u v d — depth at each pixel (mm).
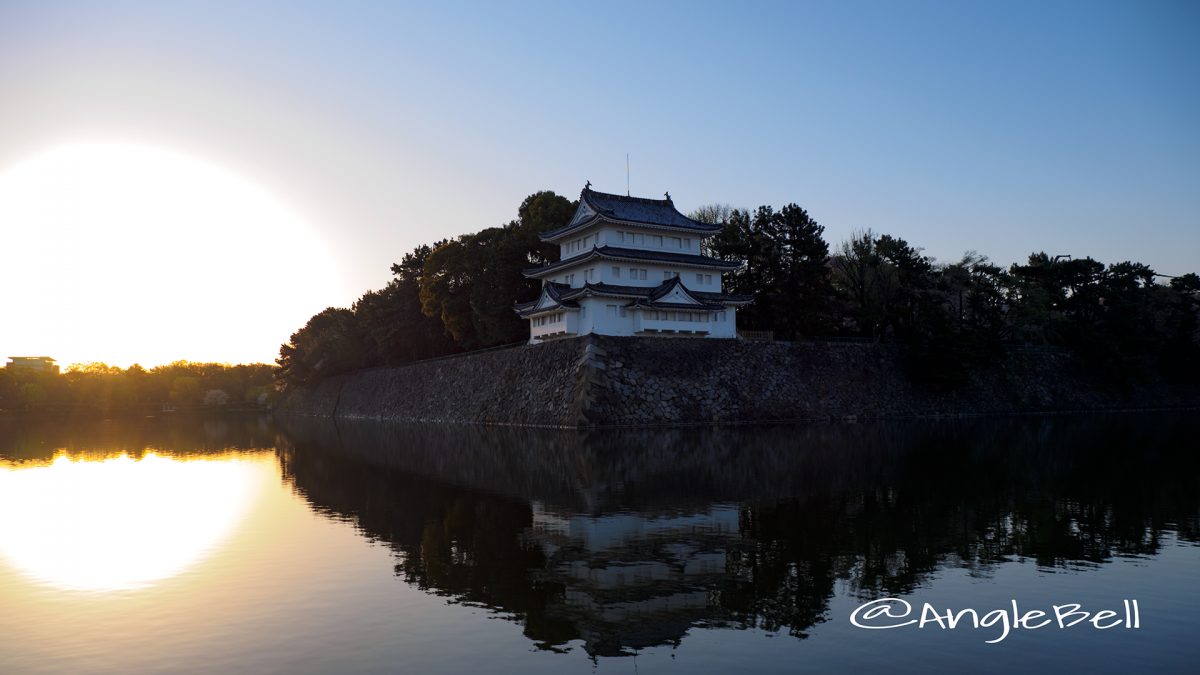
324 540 19266
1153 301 81750
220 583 15469
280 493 27656
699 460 33625
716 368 57156
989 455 34844
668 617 12906
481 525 20641
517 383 60062
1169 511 21375
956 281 69562
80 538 20094
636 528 19734
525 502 24047
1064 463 31719
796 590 14281
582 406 50156
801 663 10922
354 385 97312
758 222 69125
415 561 16875
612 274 59469
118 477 33594
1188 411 72438
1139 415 66250
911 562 16109
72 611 13781
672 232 62906
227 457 42562
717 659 11094
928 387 65812
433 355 85938
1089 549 17078
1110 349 74062
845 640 11781
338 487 28734
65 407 128750
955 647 11500
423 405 75438
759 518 20766
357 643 11922
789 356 60875
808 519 20547
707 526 19844
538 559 16797
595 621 12766
